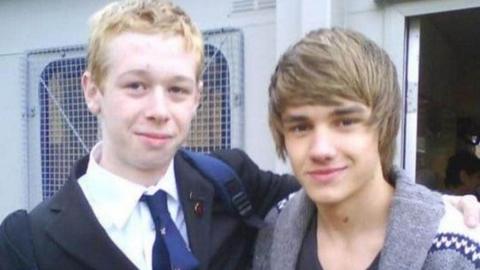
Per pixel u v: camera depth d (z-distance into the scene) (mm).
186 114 1151
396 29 2551
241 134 3090
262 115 3041
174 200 1223
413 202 983
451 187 3764
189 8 3250
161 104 1104
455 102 4371
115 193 1165
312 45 970
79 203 1146
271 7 3021
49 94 3730
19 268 1109
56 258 1108
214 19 3184
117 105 1114
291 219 1118
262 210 1459
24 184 3842
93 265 1100
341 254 1044
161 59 1104
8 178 3910
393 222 971
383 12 2582
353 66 936
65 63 3658
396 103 996
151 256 1140
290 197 1296
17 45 3826
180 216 1229
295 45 1011
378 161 1008
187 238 1204
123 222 1149
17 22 3816
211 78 3172
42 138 3781
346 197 979
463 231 942
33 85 3781
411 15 2523
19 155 3861
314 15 2561
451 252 922
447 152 4062
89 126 3613
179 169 1260
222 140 3139
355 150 951
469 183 3734
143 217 1174
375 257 999
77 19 3594
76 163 1267
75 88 3639
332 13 2564
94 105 1194
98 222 1123
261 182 1495
